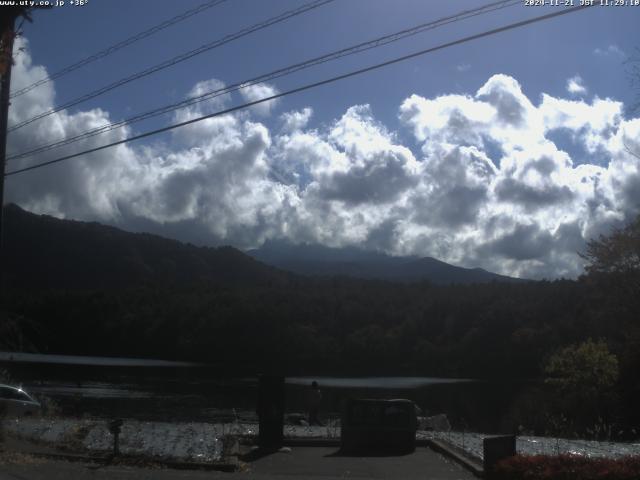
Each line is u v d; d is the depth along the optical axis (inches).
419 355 3592.5
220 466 570.9
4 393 954.7
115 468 549.6
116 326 3983.8
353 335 3814.0
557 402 1526.8
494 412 1865.2
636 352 1573.6
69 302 4047.7
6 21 394.6
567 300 3090.6
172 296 4291.3
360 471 582.9
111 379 2696.9
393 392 2411.4
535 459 547.5
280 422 690.2
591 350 1540.4
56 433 697.6
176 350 3875.5
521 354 3083.2
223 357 3779.5
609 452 720.3
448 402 2100.1
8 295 4037.9
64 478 485.7
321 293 4379.9
